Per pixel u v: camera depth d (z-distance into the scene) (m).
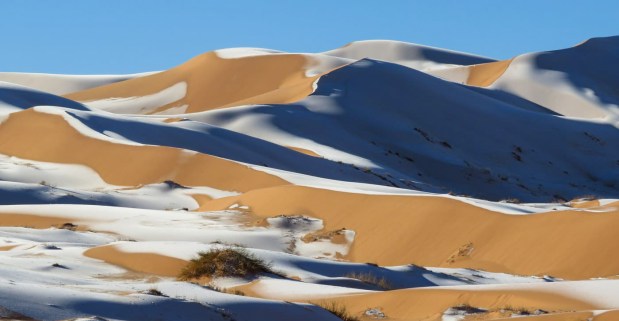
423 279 66.56
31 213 106.12
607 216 80.38
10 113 192.25
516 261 80.69
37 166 162.62
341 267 66.06
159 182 147.75
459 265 83.06
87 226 99.88
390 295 48.41
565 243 79.38
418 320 44.12
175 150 156.75
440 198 95.94
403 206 97.06
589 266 74.75
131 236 93.56
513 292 46.34
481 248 85.06
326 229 98.62
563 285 48.06
